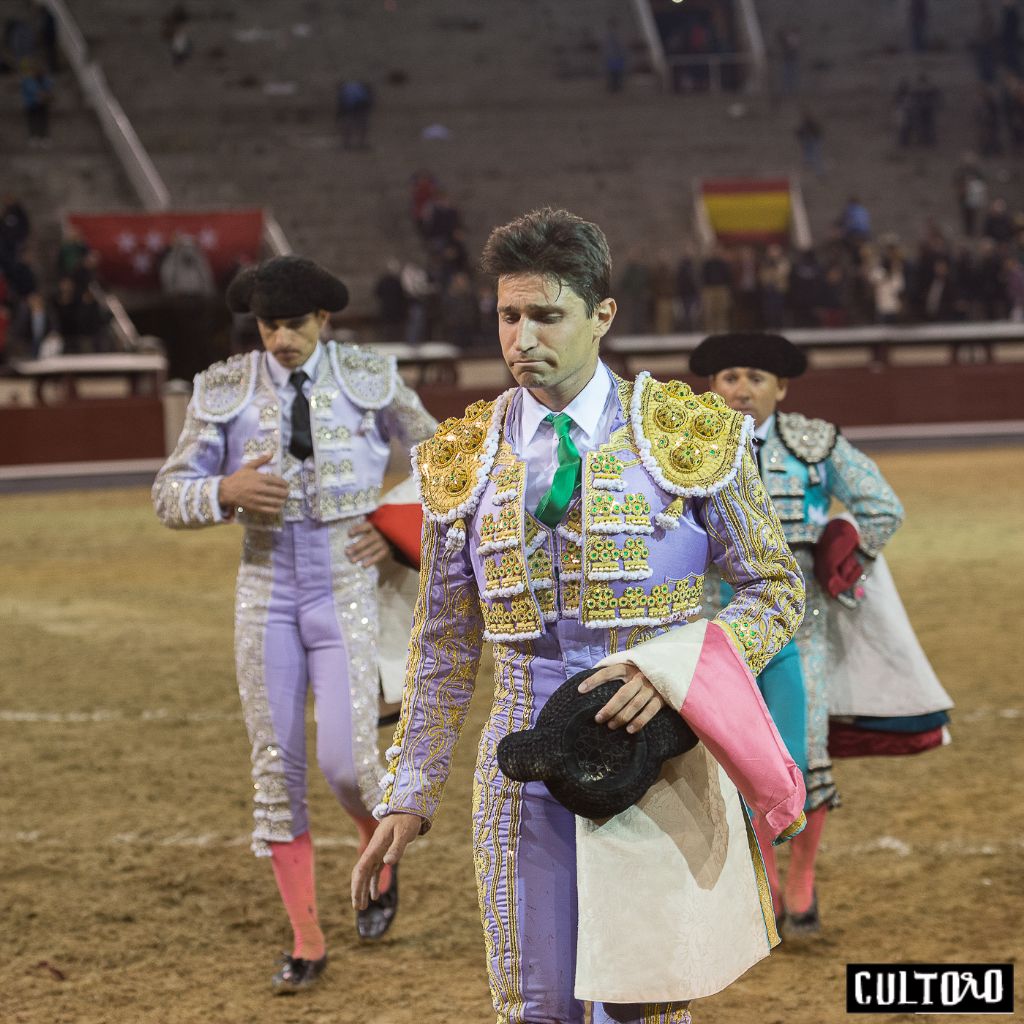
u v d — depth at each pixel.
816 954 7.80
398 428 8.10
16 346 39.94
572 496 4.65
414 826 4.97
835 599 8.13
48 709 13.47
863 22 65.62
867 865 9.10
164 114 56.53
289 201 52.94
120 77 58.31
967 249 46.78
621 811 4.50
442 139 56.56
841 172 55.84
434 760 5.02
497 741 4.80
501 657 4.82
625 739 4.46
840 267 44.41
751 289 44.00
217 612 18.34
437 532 4.91
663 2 67.00
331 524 7.79
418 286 43.09
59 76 56.31
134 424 36.25
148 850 9.64
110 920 8.48
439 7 63.09
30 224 46.62
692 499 4.73
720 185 52.28
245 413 7.86
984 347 42.94
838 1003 7.21
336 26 61.75
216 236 44.50
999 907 8.38
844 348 41.25
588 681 4.47
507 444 4.80
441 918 8.43
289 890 7.61
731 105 59.59
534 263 4.53
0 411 35.28
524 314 4.55
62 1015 7.23
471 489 4.77
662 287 43.56
